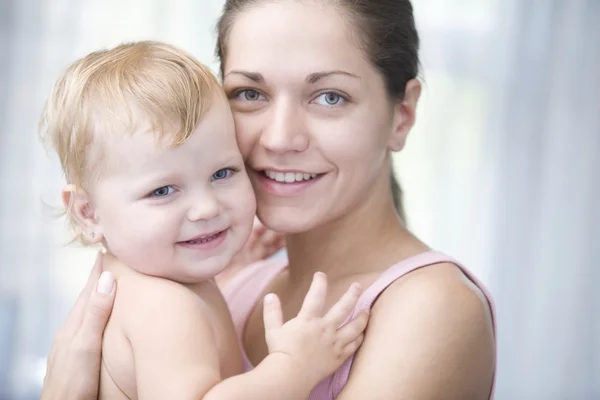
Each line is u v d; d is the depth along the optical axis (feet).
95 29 11.34
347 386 3.53
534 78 12.38
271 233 5.66
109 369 3.79
